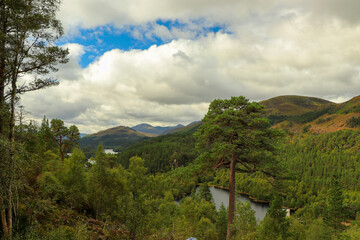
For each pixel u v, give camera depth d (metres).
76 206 22.38
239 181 127.00
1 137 10.13
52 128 34.44
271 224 18.16
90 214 24.23
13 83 11.29
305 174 141.25
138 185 40.38
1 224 11.12
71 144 38.12
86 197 24.50
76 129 38.16
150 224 16.73
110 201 26.53
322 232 24.84
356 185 112.69
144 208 16.91
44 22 12.25
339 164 150.38
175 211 27.16
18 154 11.20
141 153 196.50
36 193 15.51
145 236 16.09
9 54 11.02
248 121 16.84
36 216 14.16
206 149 18.72
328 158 163.88
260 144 16.44
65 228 14.54
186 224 21.47
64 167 24.83
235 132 16.72
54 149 39.84
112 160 46.94
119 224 20.38
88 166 33.31
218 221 38.97
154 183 44.44
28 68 12.16
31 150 19.20
